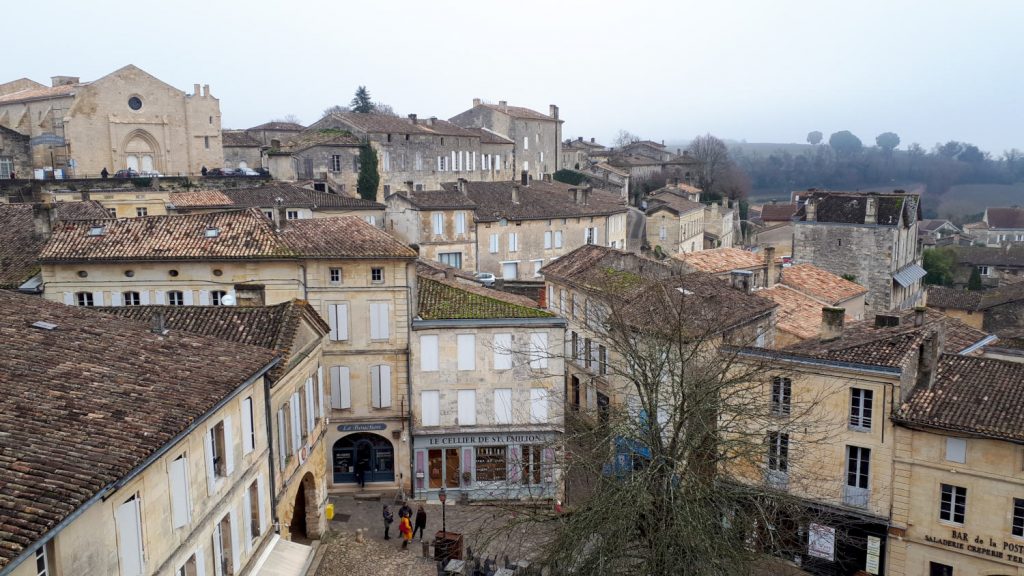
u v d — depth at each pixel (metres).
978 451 29.31
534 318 39.72
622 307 35.16
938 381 31.69
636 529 23.86
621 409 28.88
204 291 39.31
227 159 97.19
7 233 43.50
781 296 49.69
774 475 32.38
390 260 39.22
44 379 19.89
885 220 75.94
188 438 20.98
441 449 39.88
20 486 15.34
